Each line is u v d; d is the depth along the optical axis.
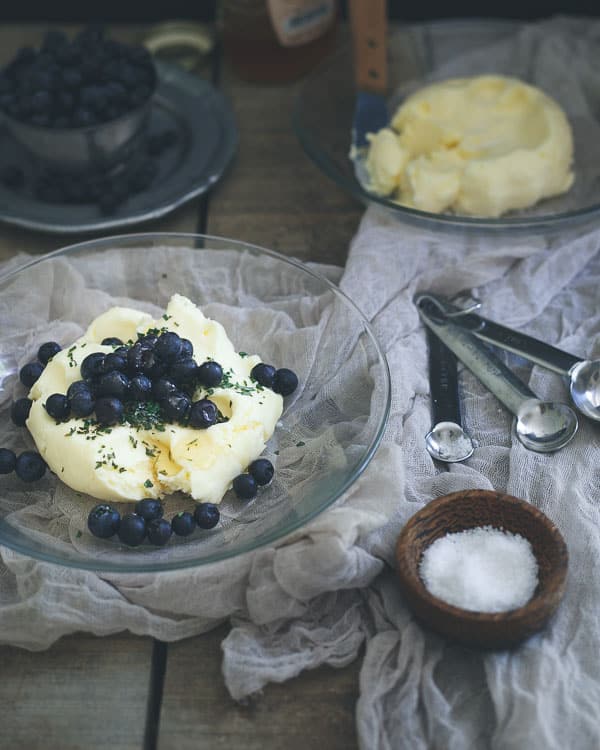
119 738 0.75
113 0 1.23
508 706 0.73
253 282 0.92
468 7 1.22
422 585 0.75
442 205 0.97
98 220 0.99
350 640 0.77
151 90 1.02
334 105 1.06
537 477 0.83
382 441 0.83
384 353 0.88
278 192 1.03
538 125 1.00
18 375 0.87
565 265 0.95
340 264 0.98
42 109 0.99
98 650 0.78
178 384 0.82
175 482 0.79
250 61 1.11
